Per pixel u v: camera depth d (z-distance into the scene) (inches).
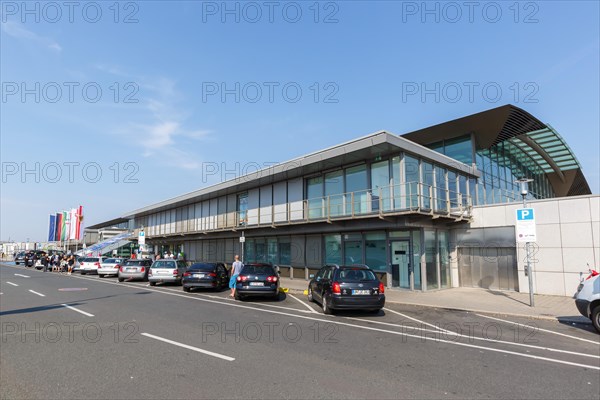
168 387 186.1
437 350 265.0
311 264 832.3
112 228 2829.7
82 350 254.2
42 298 549.0
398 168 644.1
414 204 636.7
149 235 1615.4
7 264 2159.2
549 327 359.9
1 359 232.8
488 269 675.4
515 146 1093.1
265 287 530.6
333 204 760.3
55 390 181.5
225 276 722.2
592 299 330.6
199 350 255.8
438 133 863.7
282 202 903.1
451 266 713.6
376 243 700.7
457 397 176.7
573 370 221.9
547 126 936.9
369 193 691.4
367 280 416.2
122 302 507.2
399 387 189.0
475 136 871.7
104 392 179.2
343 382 195.5
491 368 223.5
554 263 582.6
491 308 463.8
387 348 269.1
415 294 595.8
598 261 542.6
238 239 1090.1
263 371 212.2
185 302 512.7
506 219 654.5
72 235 2203.5
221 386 188.1
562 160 1194.0
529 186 1151.0
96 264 1213.1
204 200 1257.4
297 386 189.0
